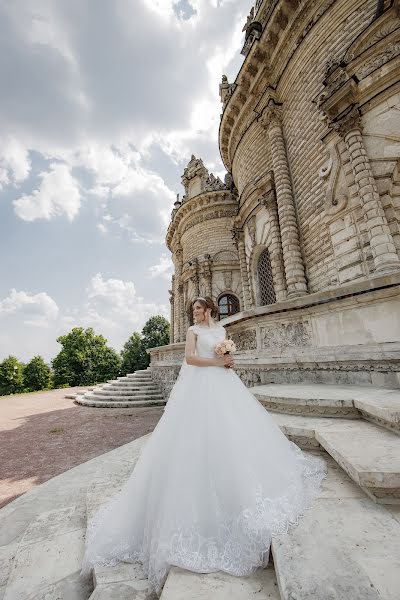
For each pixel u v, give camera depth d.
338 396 3.71
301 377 5.60
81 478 4.24
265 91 12.63
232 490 2.09
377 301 4.71
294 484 2.22
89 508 2.86
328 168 9.54
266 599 1.56
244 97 14.27
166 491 2.15
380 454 2.24
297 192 11.30
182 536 1.92
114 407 12.97
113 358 43.69
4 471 5.81
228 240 22.11
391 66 7.96
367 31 8.41
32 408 14.50
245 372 7.07
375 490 2.04
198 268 21.84
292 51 11.34
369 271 8.15
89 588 2.11
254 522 1.87
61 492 3.82
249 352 7.07
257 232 13.66
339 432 2.92
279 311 6.16
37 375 44.34
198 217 23.56
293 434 3.28
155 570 1.86
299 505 2.04
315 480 2.41
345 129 8.79
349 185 8.82
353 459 2.17
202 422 2.37
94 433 8.46
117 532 2.29
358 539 1.68
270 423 2.65
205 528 1.98
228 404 2.49
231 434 2.30
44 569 2.30
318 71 10.34
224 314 21.05
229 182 23.75
